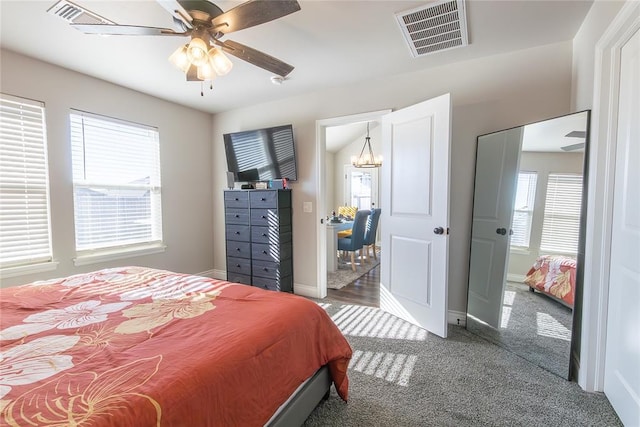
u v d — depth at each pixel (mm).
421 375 1925
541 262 2082
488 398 1694
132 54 2416
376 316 2926
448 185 2336
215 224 4234
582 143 1815
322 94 3289
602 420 1517
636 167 1408
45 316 1360
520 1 1778
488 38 2205
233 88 3213
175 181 3727
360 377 1911
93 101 2900
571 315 1876
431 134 2457
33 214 2539
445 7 1840
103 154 3031
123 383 855
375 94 2984
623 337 1497
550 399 1678
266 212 3379
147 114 3391
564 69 2258
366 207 7629
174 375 899
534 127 2141
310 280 3525
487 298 2459
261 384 1105
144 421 754
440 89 2688
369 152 7340
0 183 2359
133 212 3330
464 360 2102
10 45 2271
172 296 1626
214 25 1487
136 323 1282
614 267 1600
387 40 2225
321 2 1779
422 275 2598
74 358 999
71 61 2543
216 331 1199
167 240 3652
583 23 1984
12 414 725
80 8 1644
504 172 2355
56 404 764
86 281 1909
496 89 2473
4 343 1107
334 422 1528
